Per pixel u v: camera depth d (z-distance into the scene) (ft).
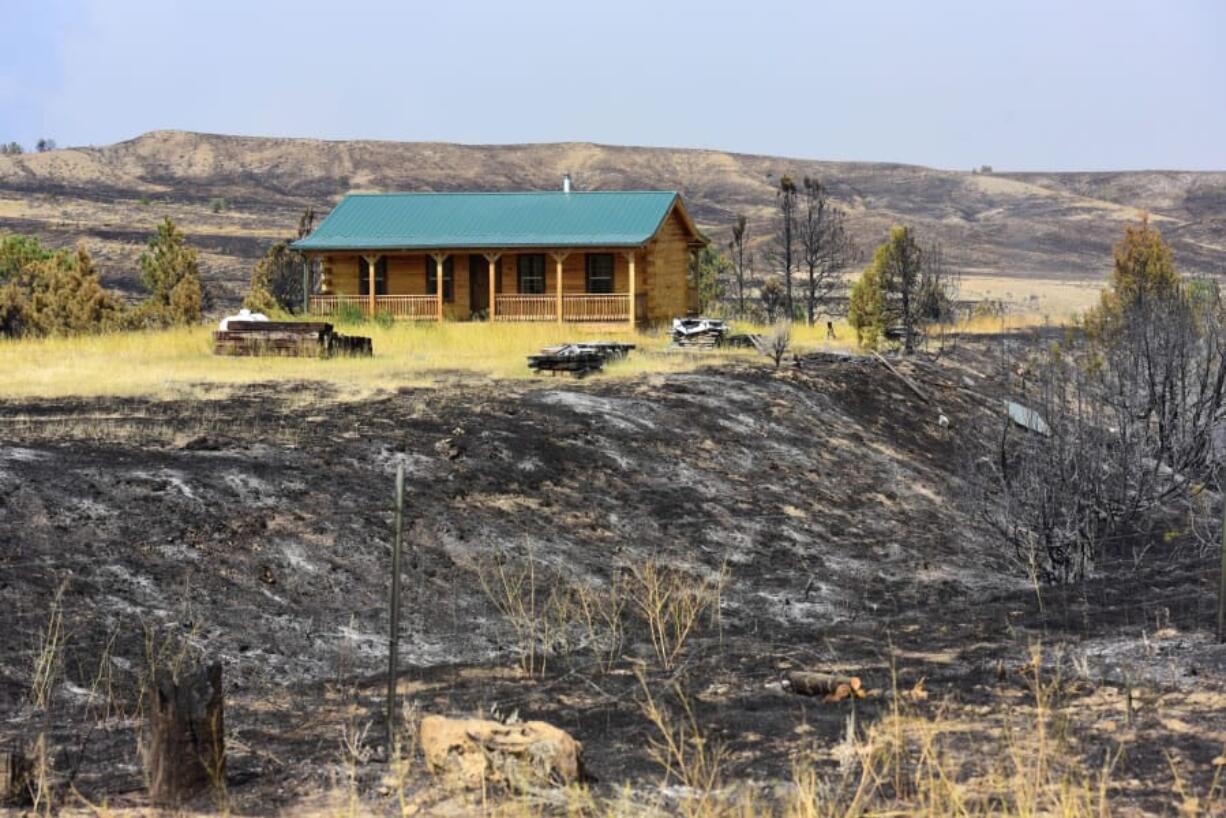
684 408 92.02
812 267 208.64
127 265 342.44
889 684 37.83
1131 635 42.80
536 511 65.67
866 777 27.45
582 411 85.71
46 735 35.06
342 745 33.12
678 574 60.95
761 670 41.32
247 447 67.62
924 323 153.07
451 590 54.19
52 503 54.03
